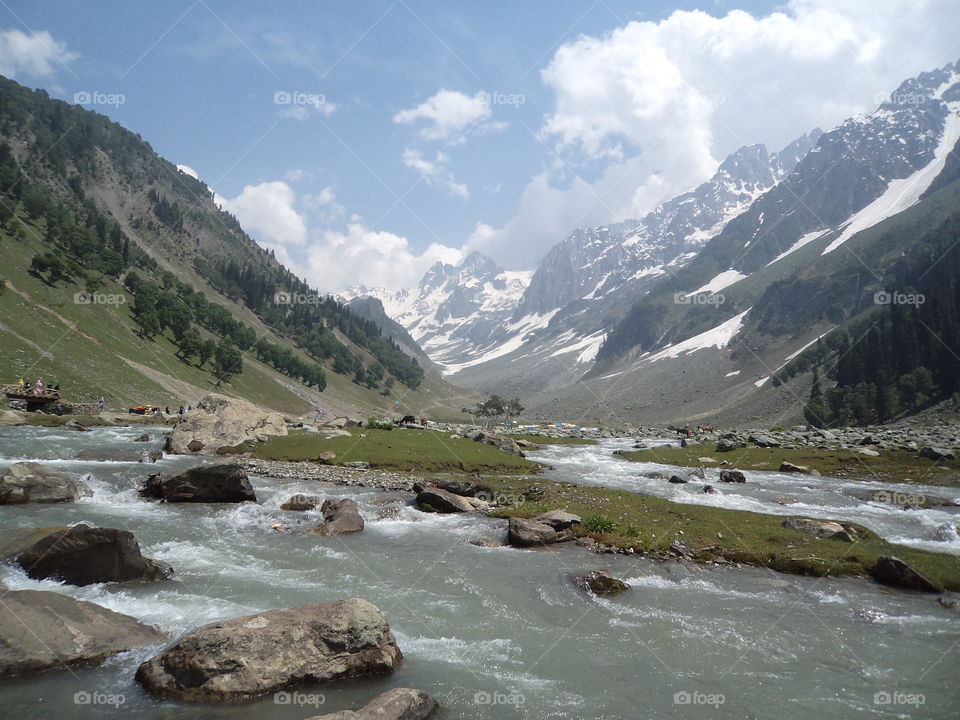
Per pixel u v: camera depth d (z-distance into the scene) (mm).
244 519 25109
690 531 24688
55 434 51625
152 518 24000
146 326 183500
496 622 15008
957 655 13852
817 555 21594
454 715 10289
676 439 100188
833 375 199500
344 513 25016
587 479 43094
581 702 11094
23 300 138375
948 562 20875
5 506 24062
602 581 18016
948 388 130375
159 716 9547
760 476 48000
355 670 11578
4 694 9961
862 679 12531
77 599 13406
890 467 50938
